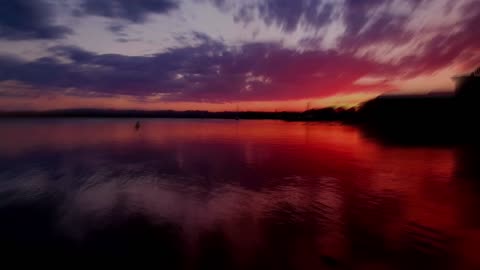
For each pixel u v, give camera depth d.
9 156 14.66
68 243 4.93
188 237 5.14
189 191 8.23
